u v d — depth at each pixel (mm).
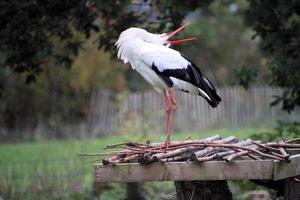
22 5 12219
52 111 29250
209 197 8570
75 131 28156
